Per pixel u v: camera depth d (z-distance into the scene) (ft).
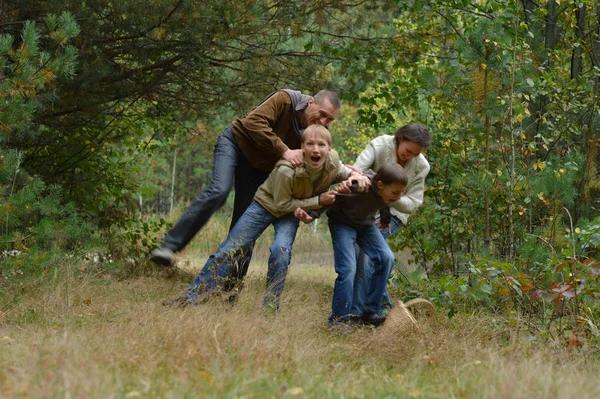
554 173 28.55
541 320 23.21
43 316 22.50
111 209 40.52
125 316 20.74
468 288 24.68
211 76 39.81
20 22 31.89
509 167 30.45
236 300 24.58
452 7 41.22
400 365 17.85
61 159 39.75
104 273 34.30
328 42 42.19
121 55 37.17
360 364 17.80
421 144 24.98
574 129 32.73
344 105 88.43
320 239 80.69
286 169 23.21
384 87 42.78
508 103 29.71
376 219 26.05
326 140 22.98
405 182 23.08
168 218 74.23
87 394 12.34
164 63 37.88
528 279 25.23
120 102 41.78
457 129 33.68
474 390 14.49
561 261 23.97
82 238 35.45
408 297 26.78
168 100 41.29
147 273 36.40
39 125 37.11
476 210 32.45
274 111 24.45
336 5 39.60
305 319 22.36
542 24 38.81
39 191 27.91
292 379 14.90
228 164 24.64
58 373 13.34
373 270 25.61
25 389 12.49
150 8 32.63
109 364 14.55
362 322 24.73
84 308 23.82
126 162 43.78
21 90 26.53
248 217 24.09
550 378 14.67
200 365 15.16
